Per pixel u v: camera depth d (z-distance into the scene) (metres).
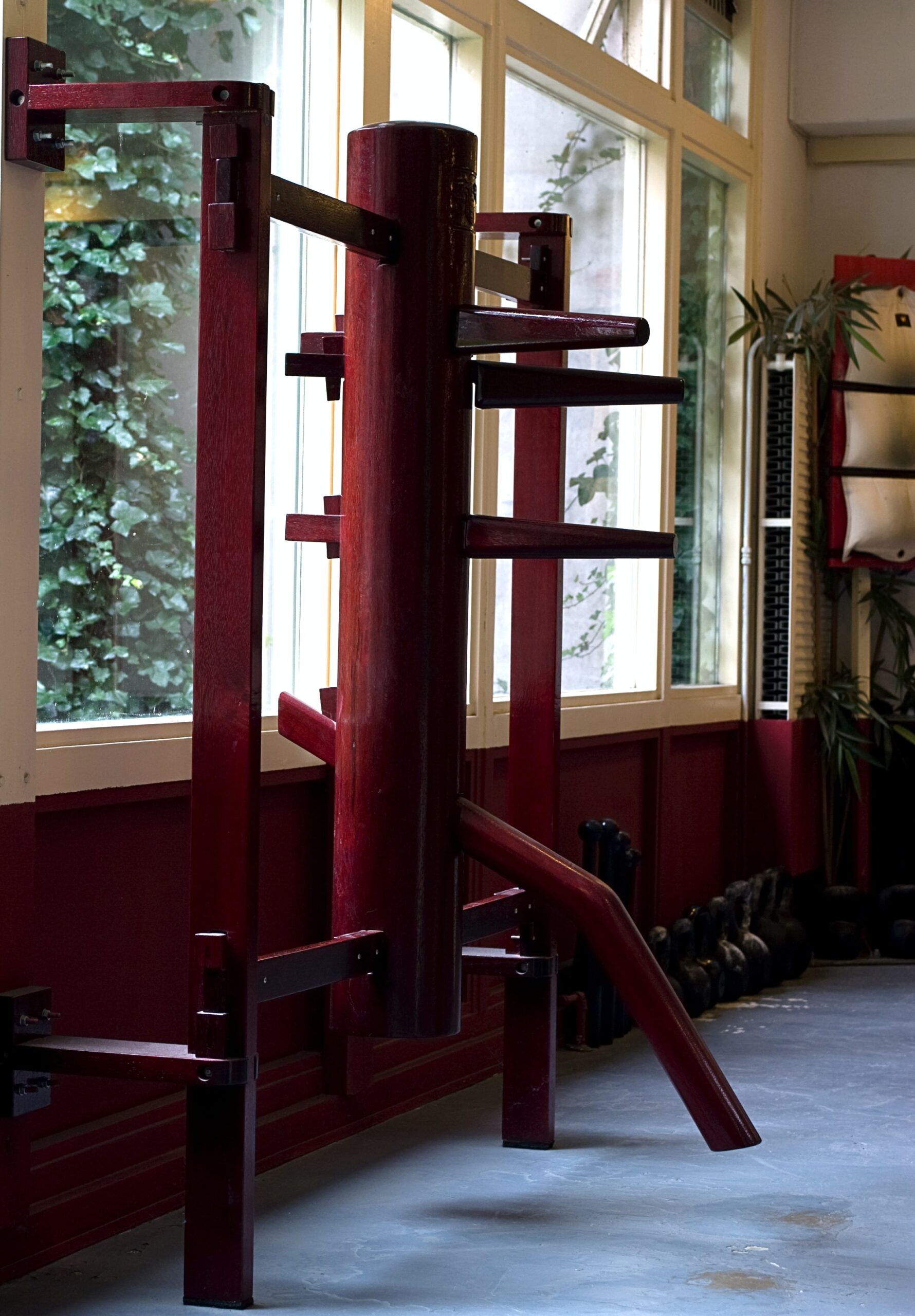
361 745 3.02
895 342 6.49
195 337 3.54
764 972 5.80
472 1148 3.77
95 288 3.22
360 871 3.02
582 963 4.94
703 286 6.29
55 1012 2.77
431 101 4.36
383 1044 4.08
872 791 6.77
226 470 2.55
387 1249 3.03
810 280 7.11
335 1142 3.81
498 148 4.51
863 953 6.51
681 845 6.01
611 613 5.61
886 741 6.65
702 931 5.53
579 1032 4.88
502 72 4.52
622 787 5.54
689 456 6.19
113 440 3.28
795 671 6.42
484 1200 3.35
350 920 3.03
